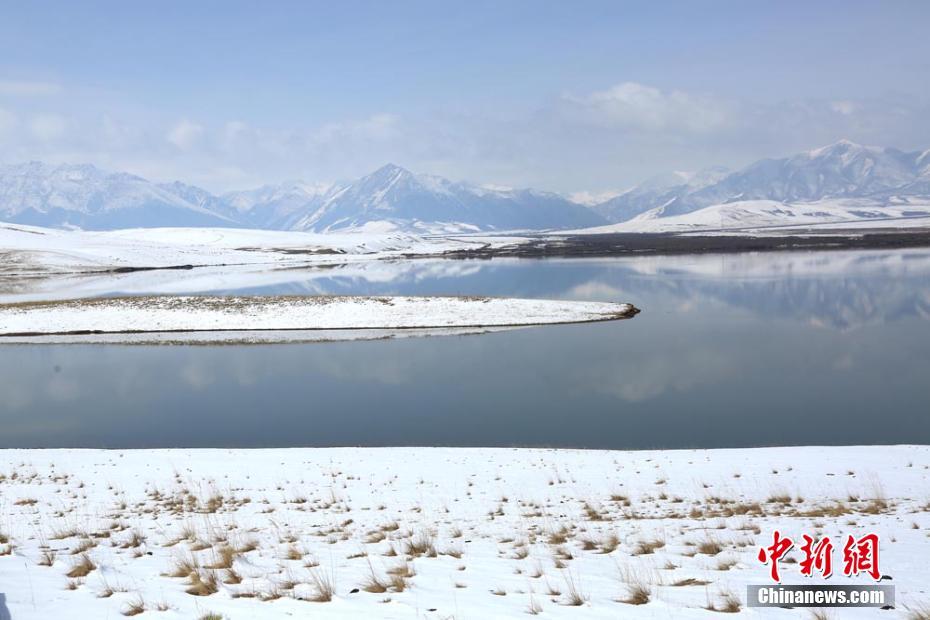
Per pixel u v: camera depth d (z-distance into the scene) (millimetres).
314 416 33656
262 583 9383
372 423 32125
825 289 92188
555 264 167250
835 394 36688
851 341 54188
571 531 13836
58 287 109812
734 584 9117
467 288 103938
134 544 12320
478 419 32469
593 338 56125
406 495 18672
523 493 18812
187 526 14180
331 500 18062
